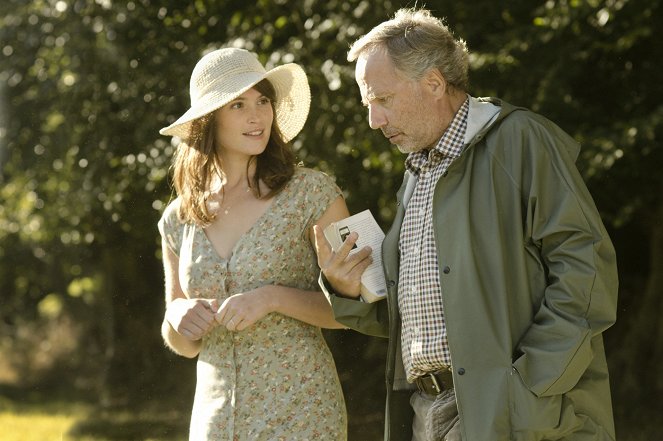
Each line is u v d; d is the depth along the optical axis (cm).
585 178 908
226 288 421
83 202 1162
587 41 962
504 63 936
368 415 1194
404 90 372
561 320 346
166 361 1396
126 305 1389
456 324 358
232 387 415
